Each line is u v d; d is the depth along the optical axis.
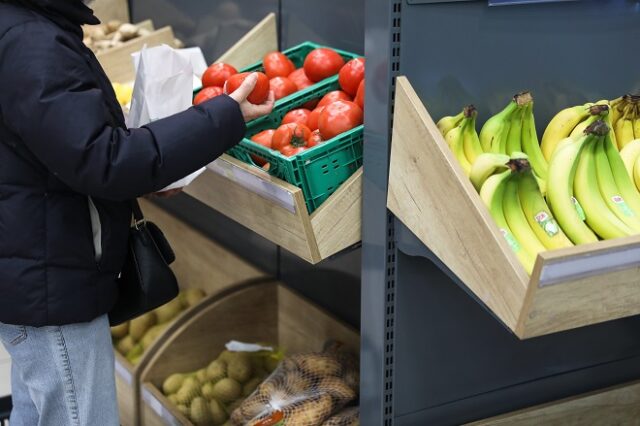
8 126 1.63
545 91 1.81
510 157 1.56
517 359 1.97
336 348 2.46
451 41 1.66
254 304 2.85
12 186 1.69
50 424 1.88
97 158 1.57
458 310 1.85
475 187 1.55
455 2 1.64
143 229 1.92
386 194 1.69
